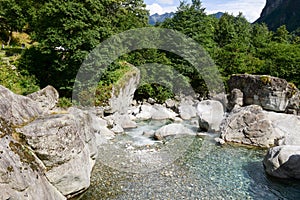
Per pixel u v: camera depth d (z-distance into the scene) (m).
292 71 33.94
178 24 37.41
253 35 71.69
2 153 7.77
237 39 54.22
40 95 16.66
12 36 37.53
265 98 28.48
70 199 10.74
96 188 11.84
